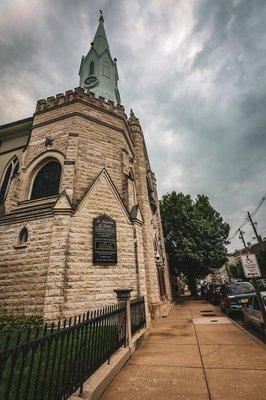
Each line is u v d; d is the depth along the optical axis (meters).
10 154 15.95
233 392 4.15
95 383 4.33
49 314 8.68
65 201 10.60
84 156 12.71
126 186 13.26
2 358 2.50
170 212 31.38
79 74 26.23
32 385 4.06
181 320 12.54
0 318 8.91
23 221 11.03
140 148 18.38
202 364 5.61
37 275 9.72
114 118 15.27
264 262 33.81
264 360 5.60
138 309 9.20
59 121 13.77
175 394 4.21
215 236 28.98
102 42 27.03
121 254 11.37
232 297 13.16
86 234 10.66
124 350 6.44
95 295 9.86
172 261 29.47
